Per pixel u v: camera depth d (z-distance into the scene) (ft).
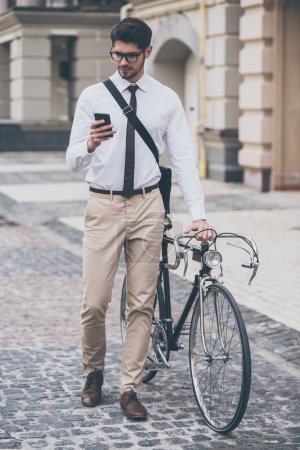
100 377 16.84
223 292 15.16
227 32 55.93
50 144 93.09
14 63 94.79
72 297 26.96
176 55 66.39
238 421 14.70
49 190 55.26
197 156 61.26
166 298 16.78
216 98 57.82
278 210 45.11
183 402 16.88
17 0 98.02
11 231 40.88
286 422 15.89
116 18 91.04
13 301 26.25
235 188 54.54
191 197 15.93
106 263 16.05
